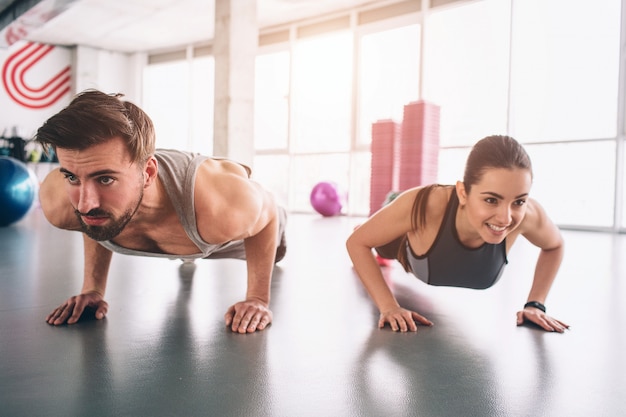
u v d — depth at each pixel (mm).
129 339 1290
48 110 10117
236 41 6105
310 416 863
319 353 1207
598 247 3848
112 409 881
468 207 1285
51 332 1342
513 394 975
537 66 6309
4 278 2139
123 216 981
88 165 909
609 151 5785
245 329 1367
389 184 6086
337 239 4070
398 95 7777
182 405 900
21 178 4566
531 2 6281
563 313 1685
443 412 887
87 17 8469
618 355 1228
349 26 7902
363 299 1829
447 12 6980
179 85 10531
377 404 917
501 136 1260
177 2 7711
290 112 8641
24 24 7074
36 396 933
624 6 5406
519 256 3264
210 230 1209
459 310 1697
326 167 8805
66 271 2348
